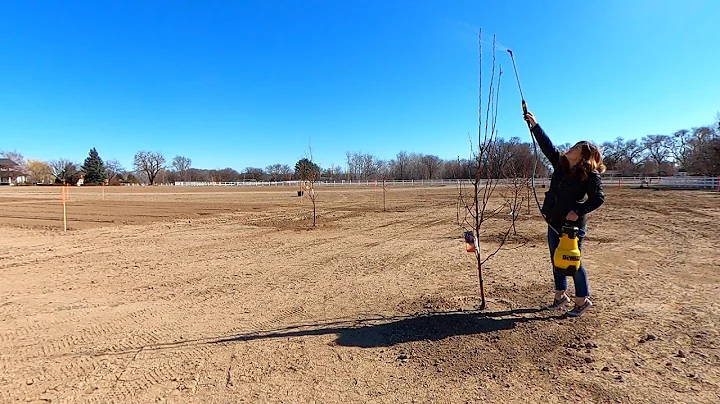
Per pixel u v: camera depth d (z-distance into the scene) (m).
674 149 82.06
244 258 8.61
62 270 7.58
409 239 10.88
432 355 3.55
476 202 4.75
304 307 5.14
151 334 4.30
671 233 10.74
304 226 14.27
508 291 5.45
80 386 3.17
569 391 2.89
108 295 5.88
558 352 3.51
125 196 37.75
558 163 4.41
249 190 54.56
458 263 7.61
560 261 4.16
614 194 31.72
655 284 5.65
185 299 5.65
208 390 3.07
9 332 4.40
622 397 2.78
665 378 3.02
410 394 2.94
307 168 16.53
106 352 3.83
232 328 4.44
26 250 9.79
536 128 4.49
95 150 100.75
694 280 5.84
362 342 3.90
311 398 2.92
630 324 4.09
